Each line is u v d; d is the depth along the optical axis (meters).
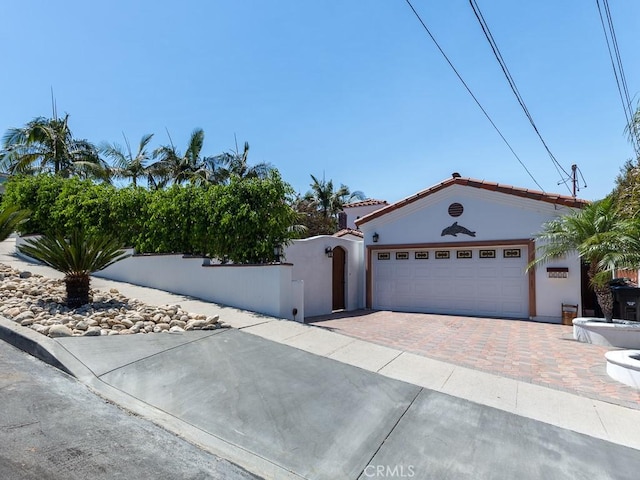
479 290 14.16
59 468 3.22
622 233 8.66
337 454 4.00
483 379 6.35
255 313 9.23
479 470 3.85
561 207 12.71
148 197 12.53
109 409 4.32
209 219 10.64
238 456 3.81
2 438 3.53
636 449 4.38
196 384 5.14
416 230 15.07
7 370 4.97
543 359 7.88
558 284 12.72
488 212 13.90
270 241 10.45
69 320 6.76
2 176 24.98
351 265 15.63
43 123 24.48
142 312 8.02
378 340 9.16
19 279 10.29
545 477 3.78
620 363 6.50
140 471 3.34
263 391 5.14
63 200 13.62
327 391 5.34
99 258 8.30
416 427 4.61
